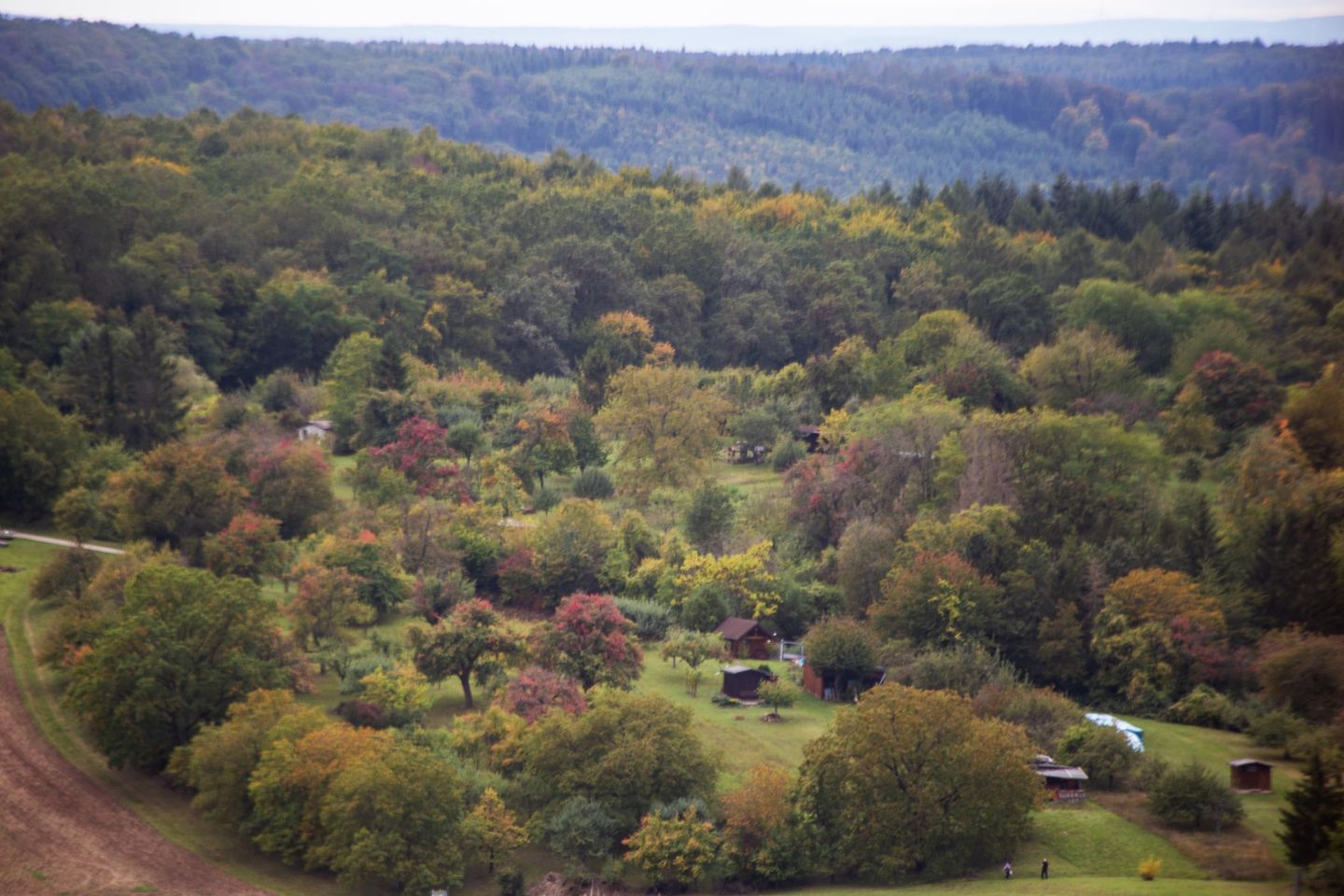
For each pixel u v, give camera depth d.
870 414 160.12
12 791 88.88
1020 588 119.81
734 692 108.56
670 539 136.12
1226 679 109.75
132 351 156.00
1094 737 93.88
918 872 83.81
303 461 135.25
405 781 81.44
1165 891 75.94
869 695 90.88
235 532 119.38
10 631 110.38
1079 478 138.50
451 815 82.62
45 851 82.44
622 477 162.38
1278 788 91.31
